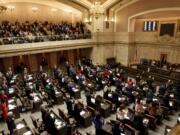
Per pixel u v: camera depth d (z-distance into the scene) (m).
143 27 22.12
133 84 13.89
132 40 23.00
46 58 22.84
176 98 12.29
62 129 8.50
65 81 14.64
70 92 13.77
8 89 13.21
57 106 12.52
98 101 11.09
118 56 24.53
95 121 8.77
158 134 9.47
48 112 9.39
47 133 8.45
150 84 14.28
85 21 22.36
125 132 7.93
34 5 22.83
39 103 11.80
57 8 24.53
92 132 9.54
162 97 11.73
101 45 23.34
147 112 10.05
